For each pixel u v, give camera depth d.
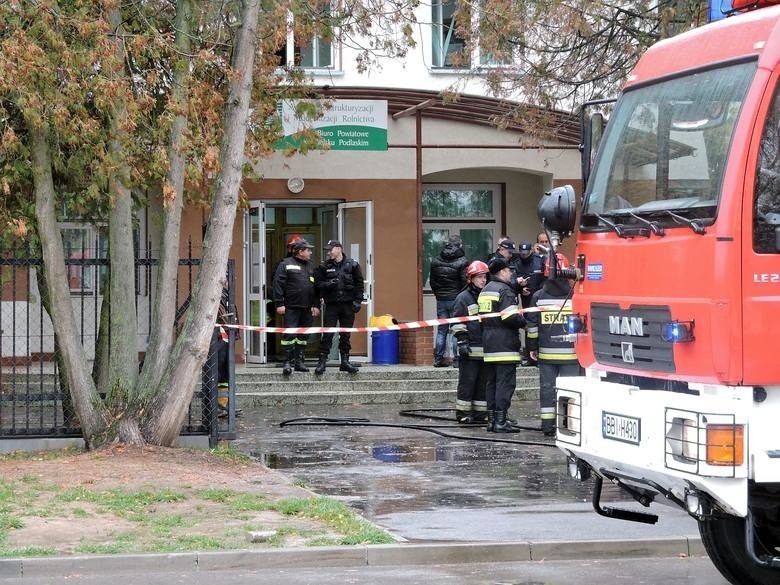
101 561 9.30
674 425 7.66
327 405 21.03
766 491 7.89
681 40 8.58
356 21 16.25
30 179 14.51
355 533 10.19
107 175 13.56
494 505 11.75
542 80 19.92
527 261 22.05
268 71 15.95
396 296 24.20
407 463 14.47
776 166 7.55
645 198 8.40
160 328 14.44
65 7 13.32
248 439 16.67
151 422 14.25
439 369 22.17
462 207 25.81
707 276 7.56
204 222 22.41
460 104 24.06
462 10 19.02
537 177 25.78
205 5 14.95
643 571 9.52
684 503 8.04
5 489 11.81
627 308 8.35
